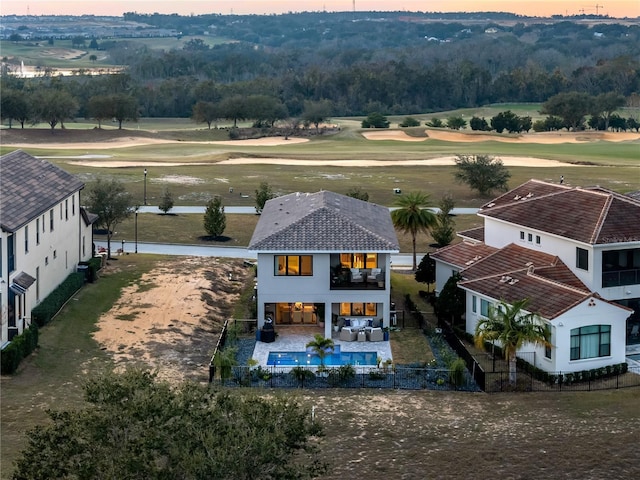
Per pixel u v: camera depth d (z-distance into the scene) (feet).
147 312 171.73
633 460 106.01
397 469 103.14
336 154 472.44
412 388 135.85
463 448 109.60
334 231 165.27
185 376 138.10
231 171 392.06
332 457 106.11
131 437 72.84
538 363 144.66
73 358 142.61
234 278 210.18
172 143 550.77
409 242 261.44
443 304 169.78
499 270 169.78
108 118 627.05
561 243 166.30
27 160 188.24
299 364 147.54
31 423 113.19
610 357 143.95
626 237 157.89
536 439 112.57
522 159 454.40
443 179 382.22
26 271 153.28
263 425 73.15
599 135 645.51
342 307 166.91
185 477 70.49
